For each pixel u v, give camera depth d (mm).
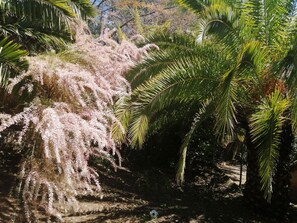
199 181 7883
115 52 4715
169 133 7945
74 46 4617
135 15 9945
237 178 8977
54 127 3197
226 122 4152
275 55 5473
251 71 4988
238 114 5809
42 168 3674
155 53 5496
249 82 5395
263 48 4996
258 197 6133
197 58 5461
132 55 5320
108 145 4203
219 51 5590
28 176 3508
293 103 4633
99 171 6504
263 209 6109
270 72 5273
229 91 4156
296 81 4617
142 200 5754
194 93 5262
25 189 3529
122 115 4648
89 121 3766
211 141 8586
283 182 6102
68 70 3904
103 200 5250
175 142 8234
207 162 9234
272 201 6055
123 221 4668
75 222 4223
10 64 3646
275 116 4410
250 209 6234
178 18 11570
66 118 3467
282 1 5621
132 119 4824
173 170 8102
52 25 4648
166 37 6035
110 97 4129
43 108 3564
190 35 6652
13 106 3994
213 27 5094
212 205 6246
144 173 7270
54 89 3904
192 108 6340
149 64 5406
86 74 3799
